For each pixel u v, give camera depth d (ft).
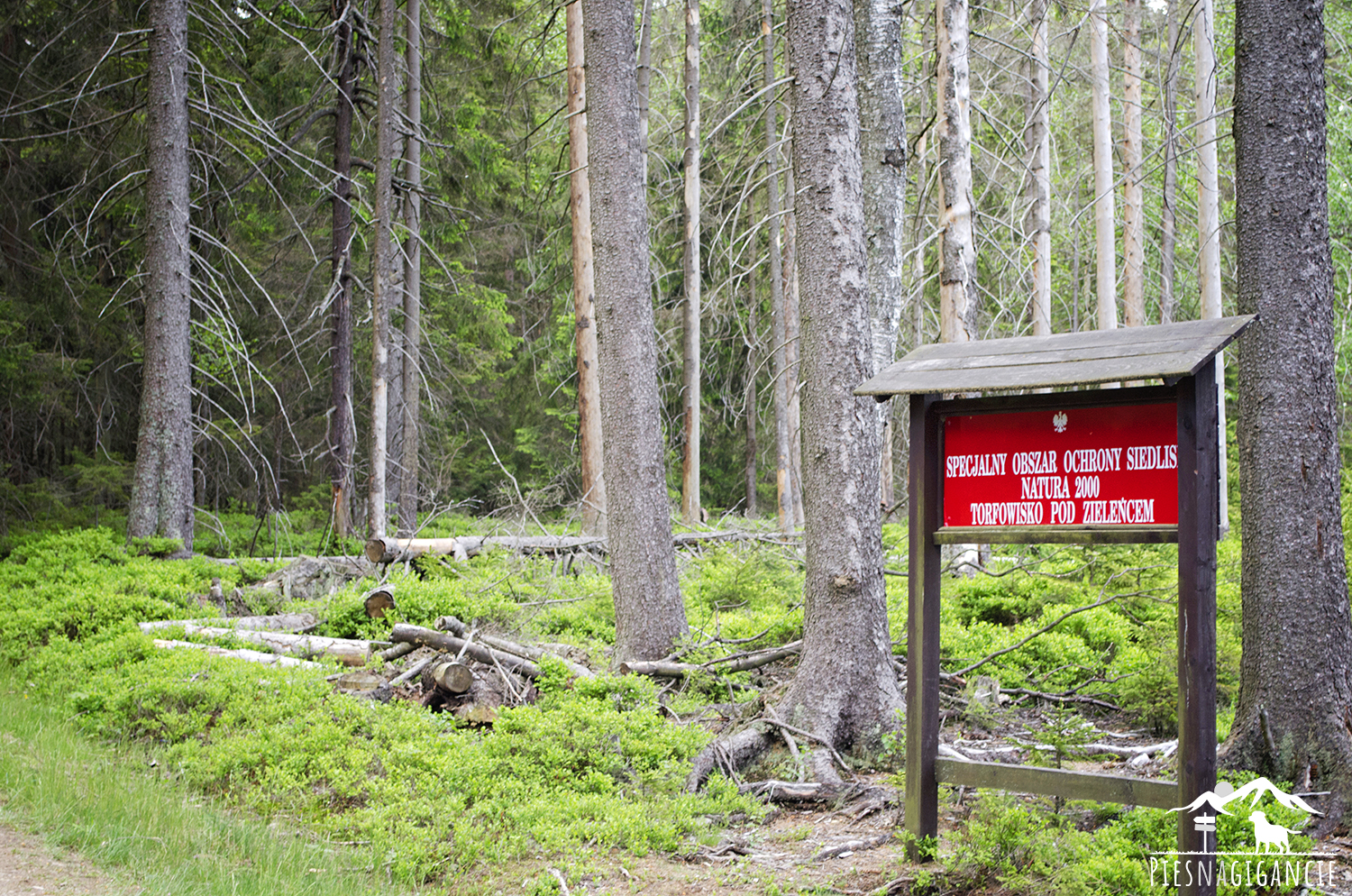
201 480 66.74
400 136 63.93
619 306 32.73
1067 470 17.39
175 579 41.37
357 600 36.55
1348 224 52.21
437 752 23.63
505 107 67.31
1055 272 77.20
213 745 24.76
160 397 48.96
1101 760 24.32
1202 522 15.74
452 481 91.86
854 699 25.49
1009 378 16.94
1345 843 18.26
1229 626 29.12
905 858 18.63
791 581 42.19
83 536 48.49
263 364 72.43
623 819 20.22
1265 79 20.72
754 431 94.07
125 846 18.25
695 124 67.67
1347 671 19.98
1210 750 15.66
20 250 60.64
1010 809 17.75
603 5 32.96
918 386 17.80
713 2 81.56
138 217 61.93
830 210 26.25
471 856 18.89
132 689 27.37
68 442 71.10
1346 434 56.85
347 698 27.09
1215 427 15.99
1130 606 35.12
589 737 23.71
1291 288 20.44
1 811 19.75
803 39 26.50
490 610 36.76
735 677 29.96
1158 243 73.77
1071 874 15.72
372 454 52.85
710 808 21.58
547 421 92.22
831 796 22.88
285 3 61.16
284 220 67.10
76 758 23.29
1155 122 70.33
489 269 92.22
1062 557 37.81
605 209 32.94
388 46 52.95
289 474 86.99
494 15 65.00
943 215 38.93
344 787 21.85
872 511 26.27
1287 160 20.51
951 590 38.63
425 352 73.41
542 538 49.39
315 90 62.13
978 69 62.23
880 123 35.35
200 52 59.36
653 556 32.12
